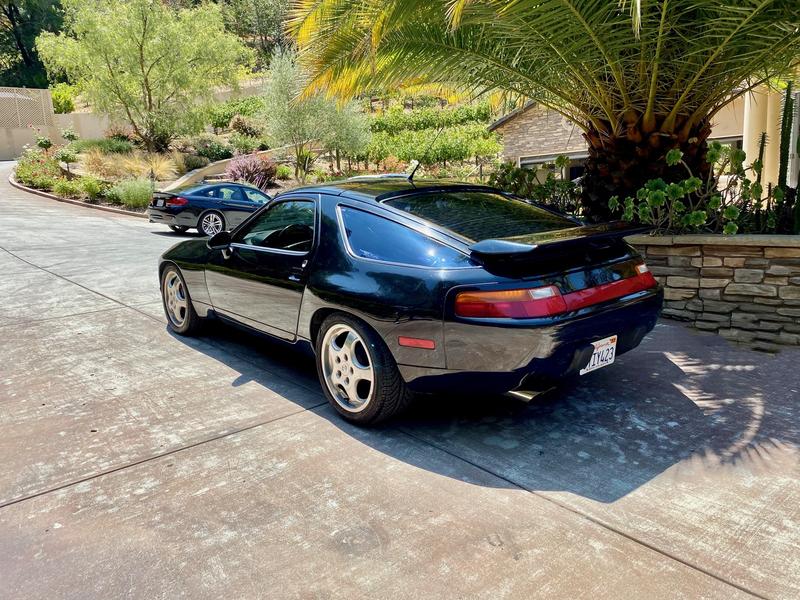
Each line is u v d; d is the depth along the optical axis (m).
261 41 78.00
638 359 4.65
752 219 6.03
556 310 3.10
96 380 4.43
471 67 6.24
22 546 2.52
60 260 9.44
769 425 3.49
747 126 11.36
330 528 2.61
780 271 5.00
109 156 25.72
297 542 2.52
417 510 2.73
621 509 2.70
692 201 6.09
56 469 3.16
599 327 3.29
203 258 4.95
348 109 25.84
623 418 3.64
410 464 3.16
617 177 6.26
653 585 2.21
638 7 3.60
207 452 3.32
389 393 3.45
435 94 8.38
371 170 33.25
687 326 5.44
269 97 24.92
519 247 2.96
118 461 3.23
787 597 2.14
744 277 5.16
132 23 26.80
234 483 3.00
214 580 2.30
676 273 5.48
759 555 2.37
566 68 5.70
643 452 3.22
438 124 43.16
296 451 3.32
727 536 2.49
